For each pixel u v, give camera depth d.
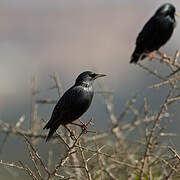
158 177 10.30
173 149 9.55
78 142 9.27
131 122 11.74
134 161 10.47
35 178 8.60
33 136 12.73
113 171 11.09
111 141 12.09
